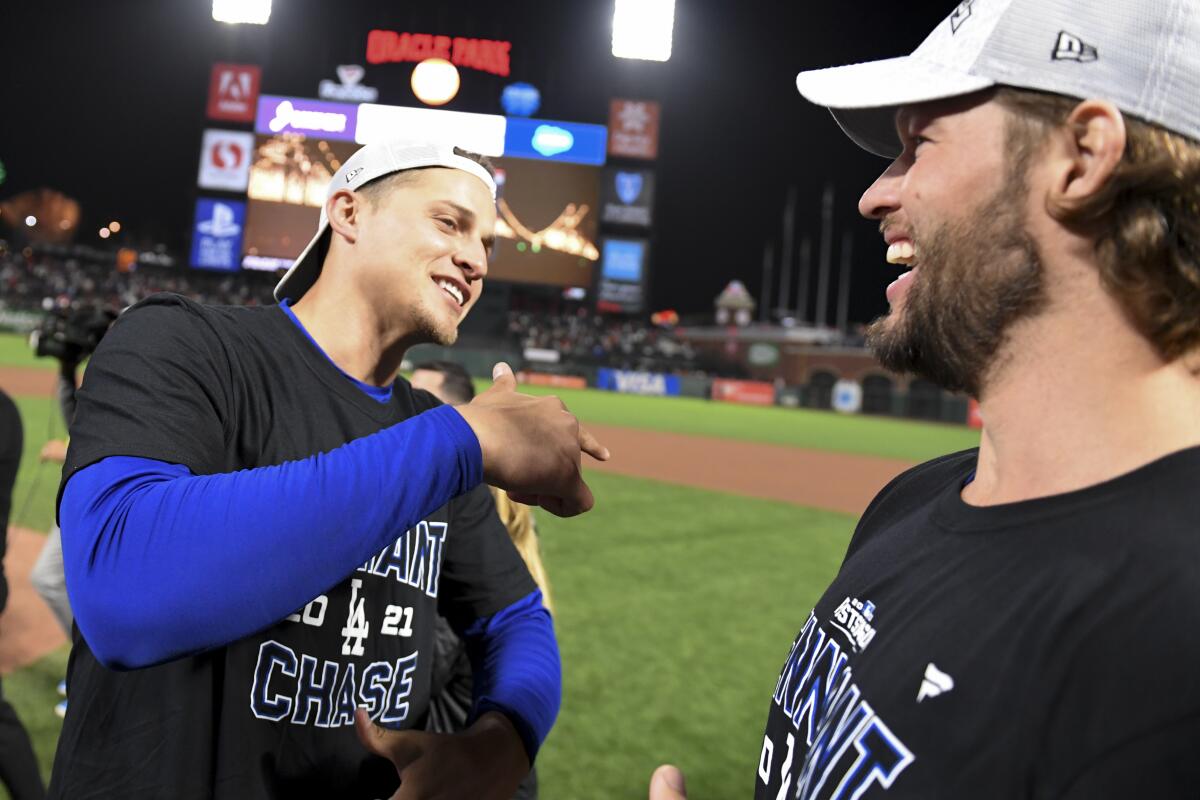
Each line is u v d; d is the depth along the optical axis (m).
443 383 3.15
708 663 4.57
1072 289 0.75
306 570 0.84
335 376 1.34
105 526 0.88
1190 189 0.69
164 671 1.16
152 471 0.96
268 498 0.85
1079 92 0.73
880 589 0.86
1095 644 0.61
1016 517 0.74
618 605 5.54
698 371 47.31
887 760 0.69
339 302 1.38
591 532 7.80
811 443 20.45
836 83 0.92
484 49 39.31
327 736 1.25
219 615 0.84
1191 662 0.56
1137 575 0.63
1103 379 0.74
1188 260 0.69
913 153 0.89
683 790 0.95
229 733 1.17
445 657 1.97
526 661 1.45
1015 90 0.77
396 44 39.00
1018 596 0.69
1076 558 0.67
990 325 0.78
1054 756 0.60
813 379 45.19
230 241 37.16
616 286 39.47
